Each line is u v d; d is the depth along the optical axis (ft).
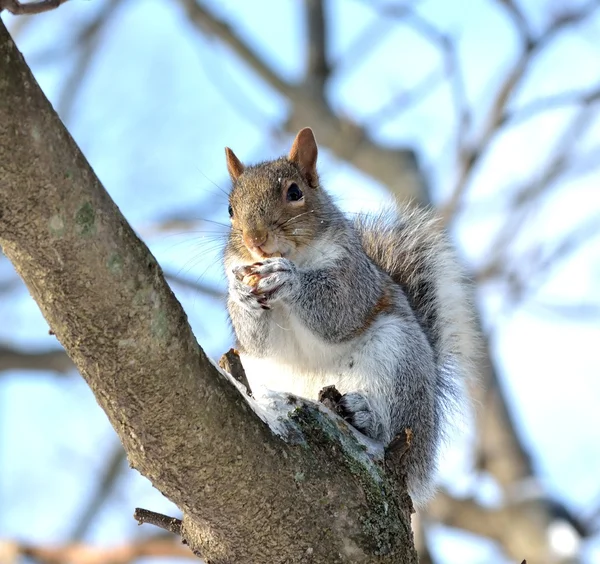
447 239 43.11
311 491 23.89
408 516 25.94
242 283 33.55
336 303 34.88
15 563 43.24
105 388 21.40
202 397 21.86
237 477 22.71
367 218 44.21
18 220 19.34
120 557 43.06
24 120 18.63
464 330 41.70
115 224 20.25
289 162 37.83
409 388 34.68
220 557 24.25
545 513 53.21
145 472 22.76
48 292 20.40
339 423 25.68
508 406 57.21
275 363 35.70
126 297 20.47
